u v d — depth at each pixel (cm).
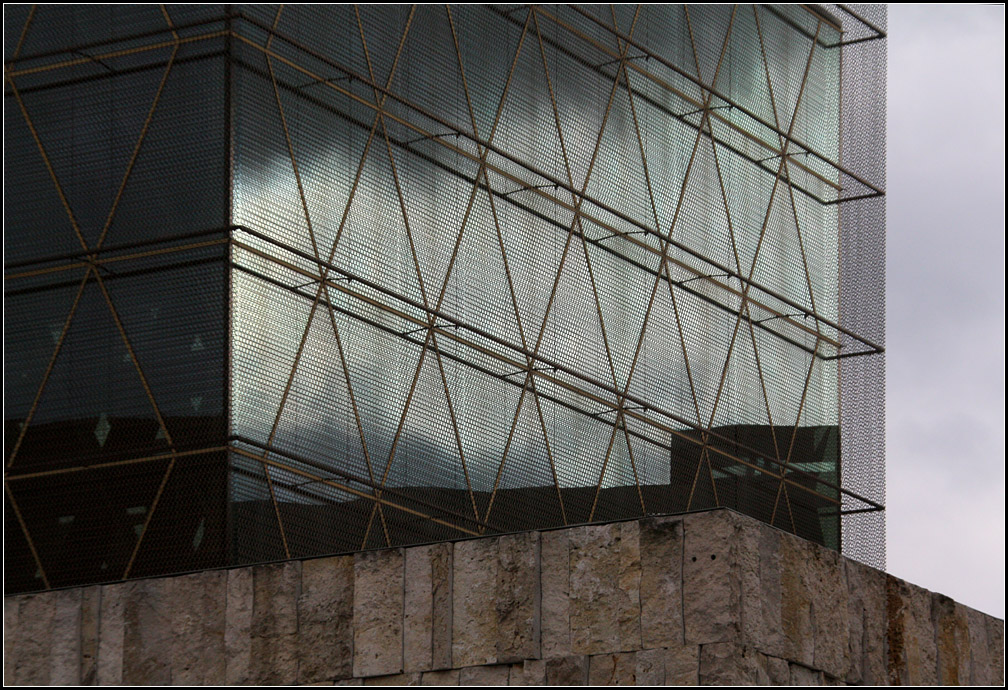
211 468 3297
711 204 4388
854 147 4775
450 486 3650
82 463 3394
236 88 3466
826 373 4594
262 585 2438
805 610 2275
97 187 3522
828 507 4472
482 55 3938
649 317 4162
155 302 3428
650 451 4081
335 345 3509
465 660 2291
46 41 3625
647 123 4278
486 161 3894
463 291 3778
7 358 3494
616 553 2262
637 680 2194
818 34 4803
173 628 2464
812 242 4653
